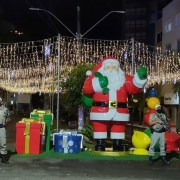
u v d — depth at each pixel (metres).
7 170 10.02
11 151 13.57
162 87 47.12
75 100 18.30
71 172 9.84
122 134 13.33
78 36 22.67
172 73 37.41
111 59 13.32
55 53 26.75
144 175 9.66
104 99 12.80
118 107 12.87
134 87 12.97
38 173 9.62
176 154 13.73
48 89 35.22
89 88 12.88
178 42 43.34
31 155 12.70
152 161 11.45
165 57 37.94
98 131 13.16
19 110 78.12
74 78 18.14
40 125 13.02
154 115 11.56
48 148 13.81
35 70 43.94
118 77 12.93
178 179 9.22
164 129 11.53
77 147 13.38
